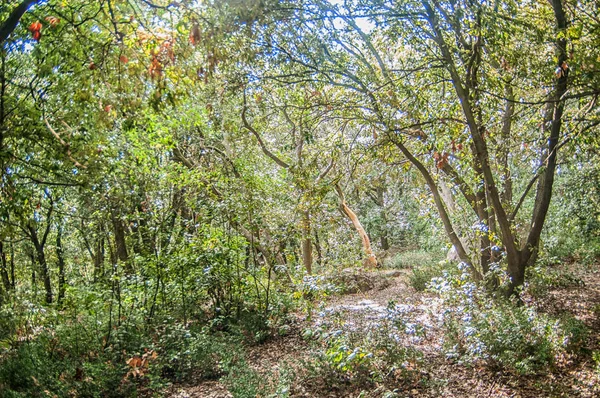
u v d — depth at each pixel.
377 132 10.48
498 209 9.81
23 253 18.44
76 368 7.30
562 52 7.98
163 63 6.27
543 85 8.58
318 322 10.16
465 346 7.87
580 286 11.85
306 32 8.75
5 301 8.79
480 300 8.97
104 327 8.87
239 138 12.54
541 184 10.56
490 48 8.45
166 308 10.27
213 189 11.70
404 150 10.70
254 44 8.18
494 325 7.79
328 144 11.73
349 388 7.07
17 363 7.32
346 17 8.76
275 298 11.05
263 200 11.54
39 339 8.25
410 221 26.55
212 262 10.37
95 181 8.03
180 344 8.60
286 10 7.90
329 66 9.37
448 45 9.25
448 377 7.13
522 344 7.36
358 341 8.00
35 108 7.50
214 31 6.29
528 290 10.88
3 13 6.51
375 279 17.47
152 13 6.63
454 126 9.58
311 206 10.88
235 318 10.51
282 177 14.02
